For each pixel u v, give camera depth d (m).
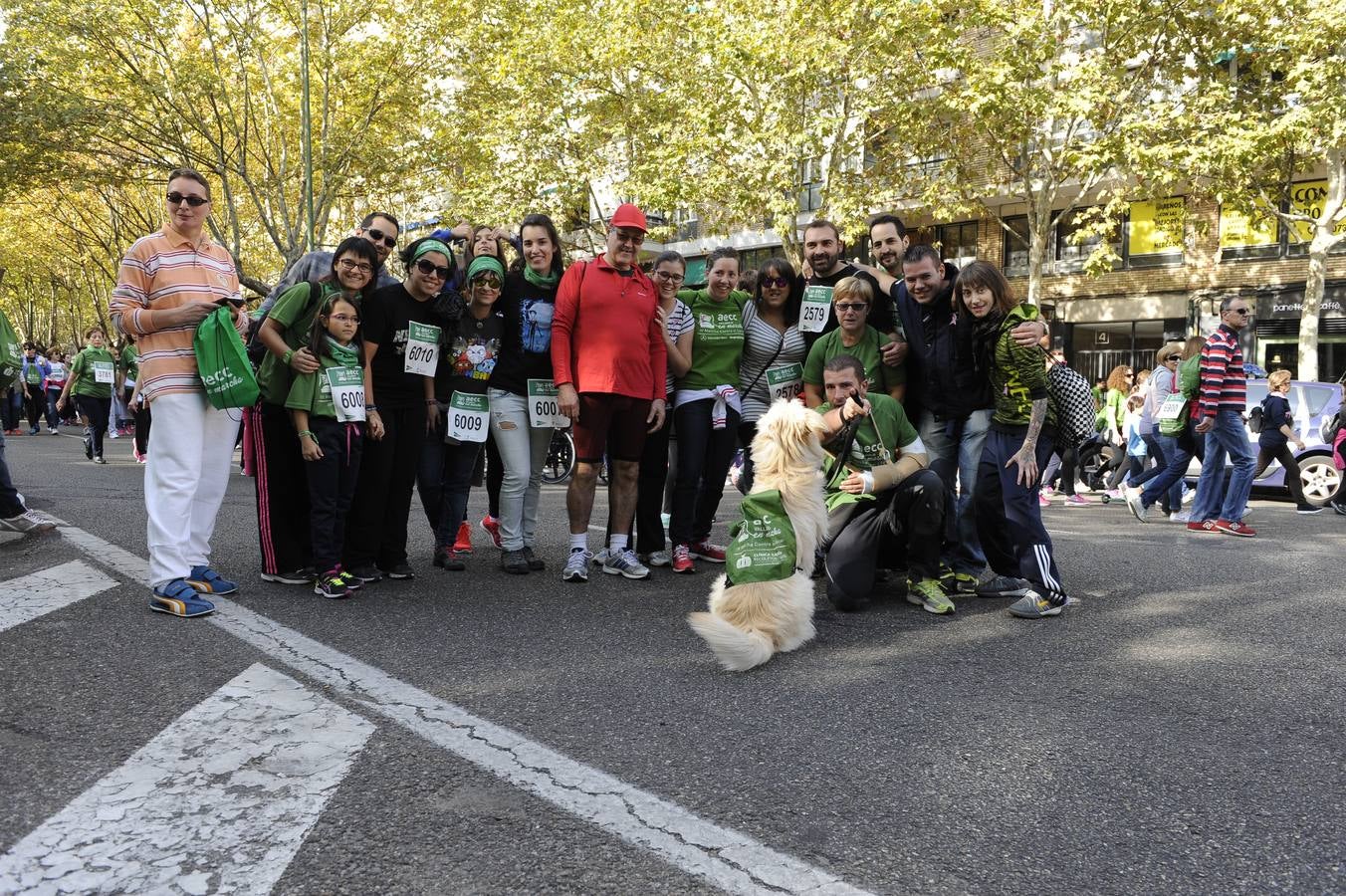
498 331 5.66
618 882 2.15
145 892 2.07
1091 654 4.12
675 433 6.00
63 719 3.08
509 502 5.80
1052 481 11.48
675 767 2.82
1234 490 8.30
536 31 19.98
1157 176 15.50
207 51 21.55
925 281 5.13
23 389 21.56
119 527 7.01
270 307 5.79
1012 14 15.57
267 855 2.24
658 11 18.86
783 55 16.62
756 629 3.99
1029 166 17.56
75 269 41.38
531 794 2.60
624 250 5.48
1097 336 22.72
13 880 2.10
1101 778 2.79
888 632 4.48
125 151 22.36
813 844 2.35
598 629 4.42
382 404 5.33
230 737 2.96
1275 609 5.04
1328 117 14.93
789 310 6.20
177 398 4.49
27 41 19.41
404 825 2.40
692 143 17.75
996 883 2.18
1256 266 20.45
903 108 16.62
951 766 2.86
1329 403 11.20
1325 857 2.33
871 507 4.99
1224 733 3.18
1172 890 2.17
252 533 6.99
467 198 21.11
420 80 21.55
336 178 22.34
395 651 3.97
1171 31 16.12
